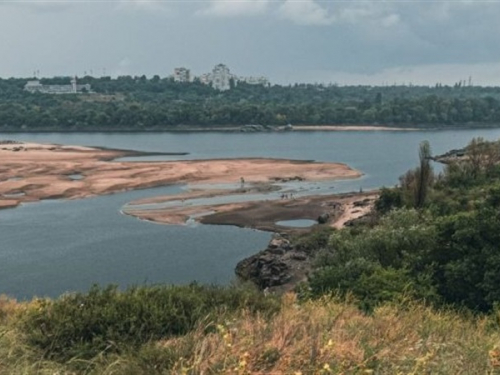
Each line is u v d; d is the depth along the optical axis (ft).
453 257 68.59
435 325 29.78
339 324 26.94
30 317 29.55
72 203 213.25
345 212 192.24
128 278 128.26
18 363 23.34
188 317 29.48
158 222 181.27
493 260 61.93
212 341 22.80
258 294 35.96
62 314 28.91
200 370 19.81
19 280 126.62
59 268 135.54
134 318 28.22
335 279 63.36
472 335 28.43
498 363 20.29
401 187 184.03
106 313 28.55
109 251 149.69
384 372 19.88
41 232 169.68
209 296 33.68
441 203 155.33
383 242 80.69
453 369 20.42
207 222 180.75
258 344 22.00
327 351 20.51
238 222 180.34
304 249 137.28
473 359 21.95
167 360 22.38
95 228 174.40
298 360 20.12
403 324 28.27
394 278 59.67
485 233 66.13
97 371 23.00
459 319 38.65
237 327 25.98
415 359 20.03
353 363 19.98
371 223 155.53
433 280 64.95
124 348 25.77
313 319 27.22
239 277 128.36
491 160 212.02
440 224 72.13
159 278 128.26
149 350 23.57
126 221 183.42
